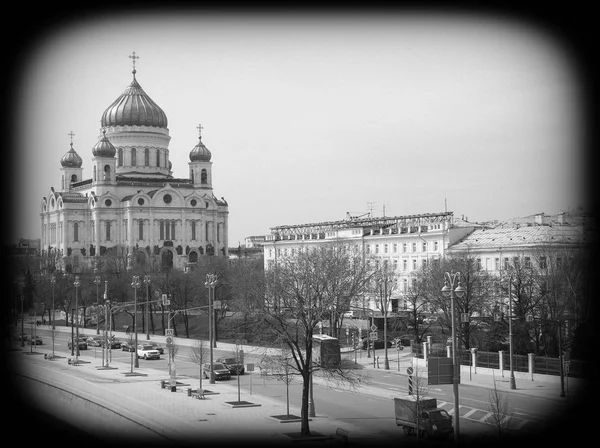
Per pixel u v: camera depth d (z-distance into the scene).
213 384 110.31
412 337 151.75
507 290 128.50
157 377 119.31
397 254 186.50
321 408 89.44
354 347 131.00
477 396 93.44
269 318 121.94
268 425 80.12
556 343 117.25
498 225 181.25
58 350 168.00
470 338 127.06
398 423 75.56
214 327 164.38
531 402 88.38
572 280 122.94
